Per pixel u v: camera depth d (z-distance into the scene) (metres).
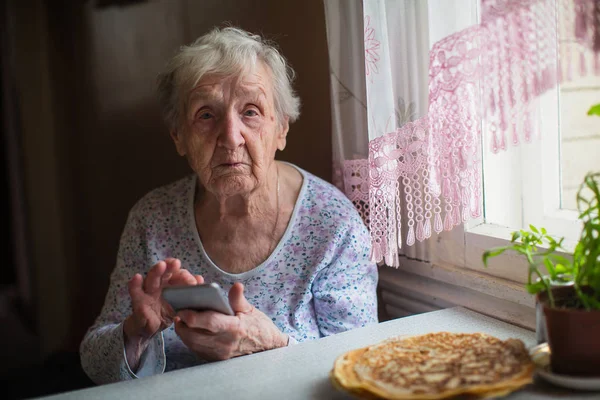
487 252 1.00
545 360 0.97
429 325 1.26
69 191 2.11
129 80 2.03
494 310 1.35
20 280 2.17
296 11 1.90
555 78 1.03
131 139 2.06
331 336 1.23
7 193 2.13
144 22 2.00
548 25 1.03
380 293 1.84
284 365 1.10
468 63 1.14
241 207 1.47
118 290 1.53
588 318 0.87
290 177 1.57
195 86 1.39
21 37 2.02
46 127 2.07
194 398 0.99
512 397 0.89
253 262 1.48
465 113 1.17
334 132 1.68
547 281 0.96
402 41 1.28
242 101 1.39
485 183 1.45
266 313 1.46
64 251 2.14
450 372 0.90
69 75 2.04
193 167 1.45
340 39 1.60
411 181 1.37
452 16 1.15
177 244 1.52
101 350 1.34
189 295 1.06
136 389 1.04
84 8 2.01
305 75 1.92
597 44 0.98
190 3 1.96
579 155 1.48
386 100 1.30
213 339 1.17
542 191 1.44
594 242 0.88
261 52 1.45
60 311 2.17
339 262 1.47
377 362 0.95
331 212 1.50
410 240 1.33
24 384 2.13
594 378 0.88
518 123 1.07
